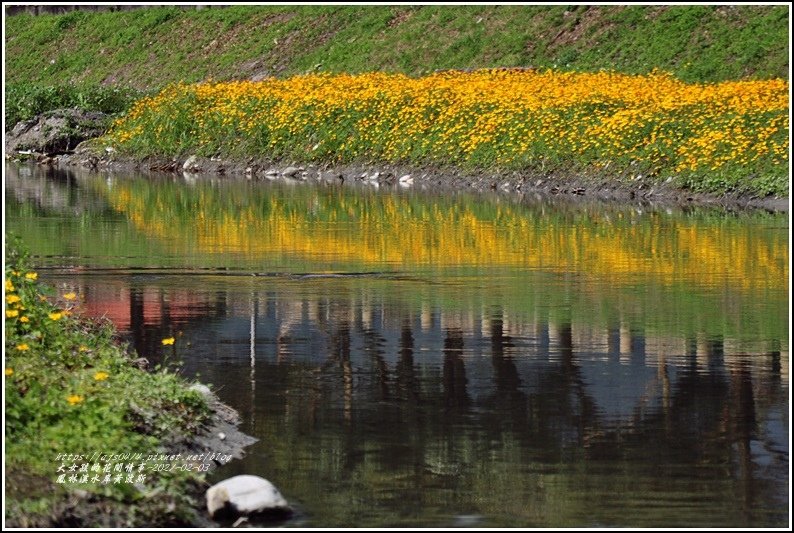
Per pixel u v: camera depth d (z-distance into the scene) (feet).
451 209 97.91
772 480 35.42
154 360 47.24
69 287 61.93
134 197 109.81
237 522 32.35
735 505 33.73
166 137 147.33
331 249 75.05
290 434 38.96
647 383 44.34
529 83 137.59
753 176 100.83
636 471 35.99
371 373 45.80
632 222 87.86
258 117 142.92
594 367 46.42
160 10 231.30
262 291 60.80
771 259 69.82
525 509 33.40
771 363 46.80
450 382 44.55
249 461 36.73
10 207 100.63
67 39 237.45
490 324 53.21
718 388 43.78
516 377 45.21
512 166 115.85
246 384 44.29
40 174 138.10
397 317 54.60
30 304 43.16
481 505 33.50
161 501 32.55
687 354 48.16
